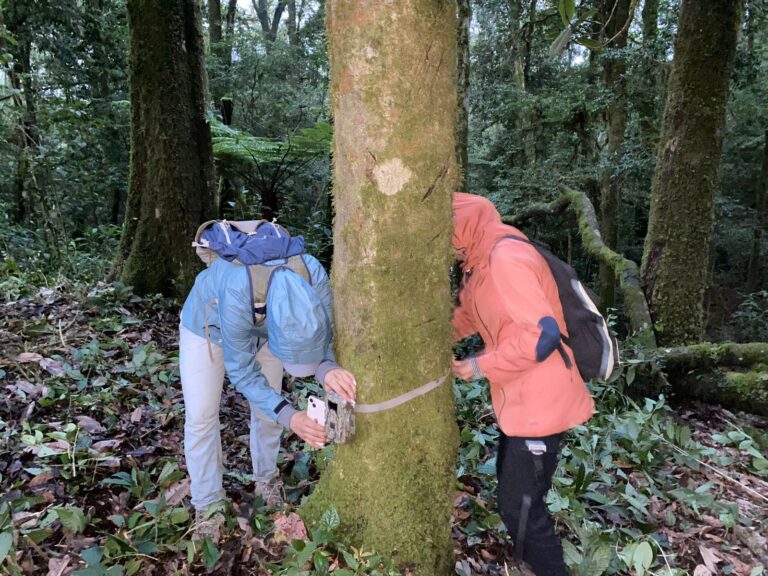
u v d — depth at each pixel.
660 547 2.70
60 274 5.76
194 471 2.40
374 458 2.02
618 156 9.67
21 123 7.97
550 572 2.23
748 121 13.27
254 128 13.41
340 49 1.74
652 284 5.67
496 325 2.09
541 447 2.08
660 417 4.66
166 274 5.57
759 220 13.74
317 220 8.05
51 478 2.68
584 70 11.34
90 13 8.98
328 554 2.02
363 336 1.93
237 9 18.78
